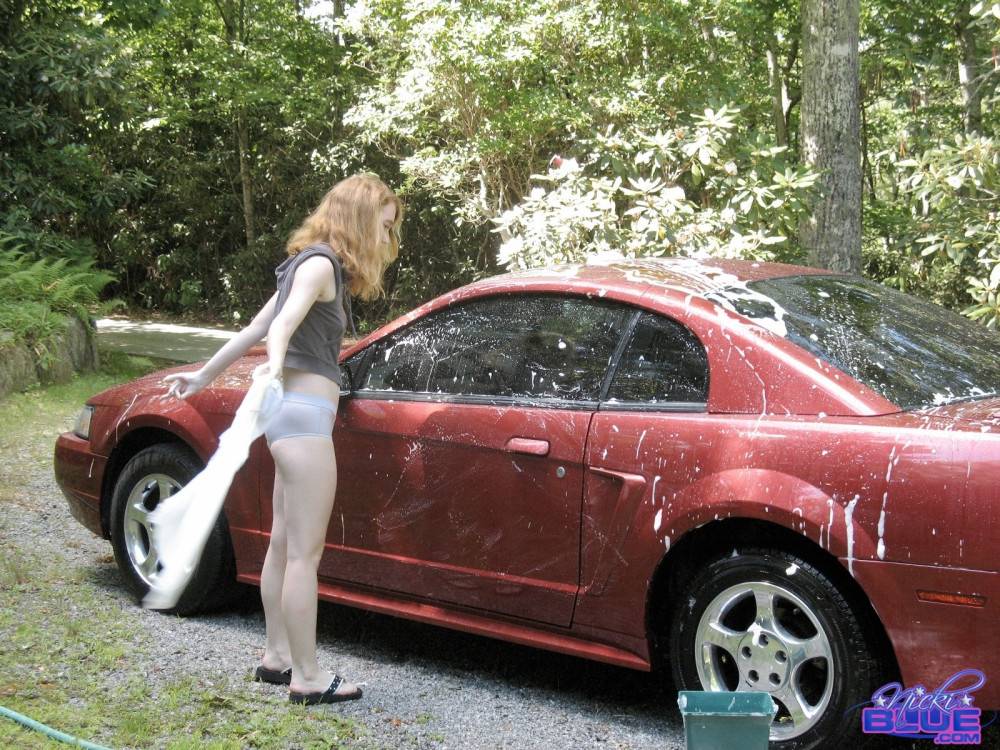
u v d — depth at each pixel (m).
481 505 3.74
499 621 3.79
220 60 17.44
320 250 3.52
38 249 12.02
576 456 3.53
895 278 12.12
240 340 3.69
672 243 7.44
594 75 11.97
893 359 3.43
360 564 4.07
